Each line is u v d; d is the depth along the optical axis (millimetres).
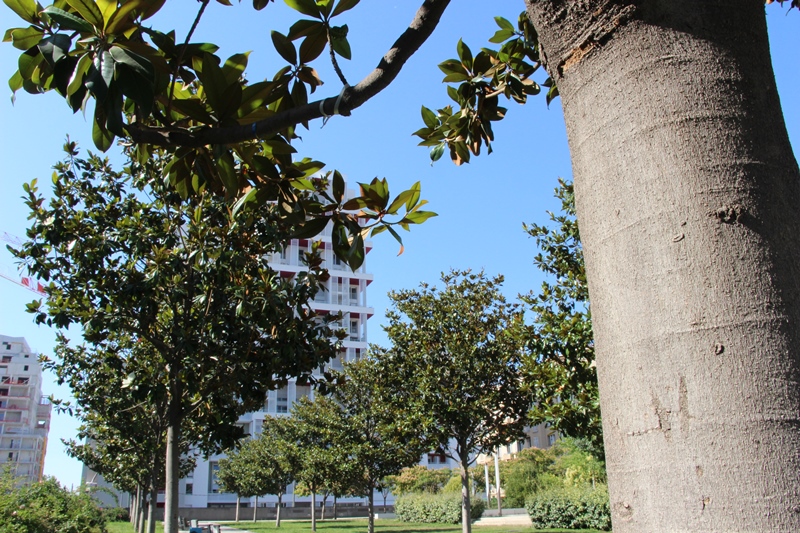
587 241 1028
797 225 895
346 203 2127
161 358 10078
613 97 1004
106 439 15766
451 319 14531
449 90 3174
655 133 938
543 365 9625
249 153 2309
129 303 8680
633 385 886
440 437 13875
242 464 38938
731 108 923
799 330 823
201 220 8578
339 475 20141
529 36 3059
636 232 926
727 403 791
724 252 850
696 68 949
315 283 7879
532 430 65688
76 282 8781
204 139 1986
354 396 19797
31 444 117875
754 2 1024
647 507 834
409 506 40250
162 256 8430
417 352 14672
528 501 24875
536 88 3045
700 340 828
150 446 14133
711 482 775
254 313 8266
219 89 1906
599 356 977
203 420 10375
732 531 747
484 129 3176
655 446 839
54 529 12820
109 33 1682
